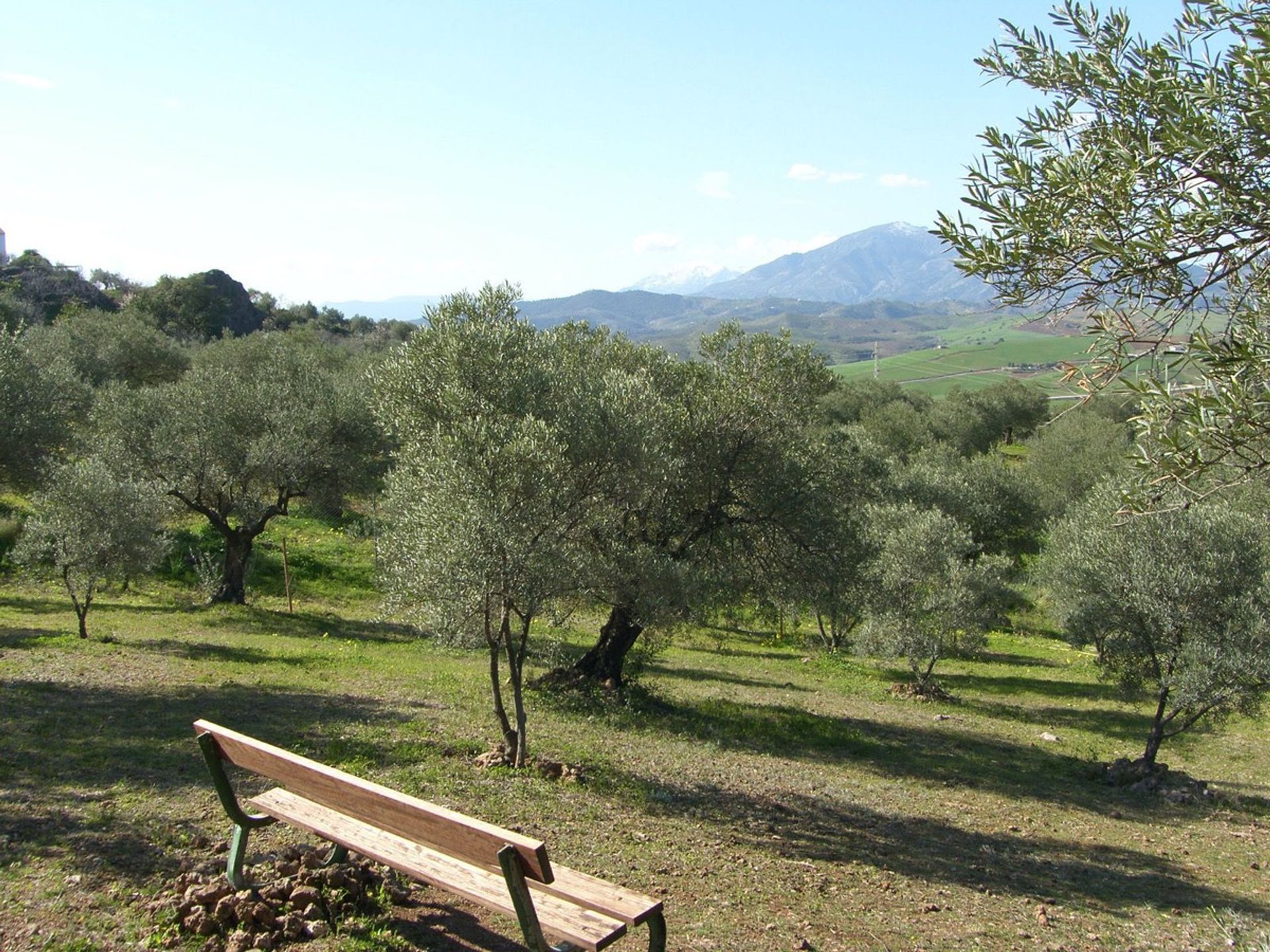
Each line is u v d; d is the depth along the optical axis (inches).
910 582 908.6
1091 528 677.9
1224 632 598.9
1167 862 445.7
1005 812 512.7
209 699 501.0
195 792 309.0
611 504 531.2
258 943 192.2
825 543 679.1
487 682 661.3
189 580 1065.5
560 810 360.2
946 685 989.8
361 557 1259.2
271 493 1053.2
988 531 1685.5
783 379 682.8
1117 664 671.8
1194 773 684.7
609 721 595.2
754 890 304.2
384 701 548.7
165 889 218.2
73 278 3024.1
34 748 350.6
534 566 396.8
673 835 355.6
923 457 1825.8
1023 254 172.2
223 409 954.7
